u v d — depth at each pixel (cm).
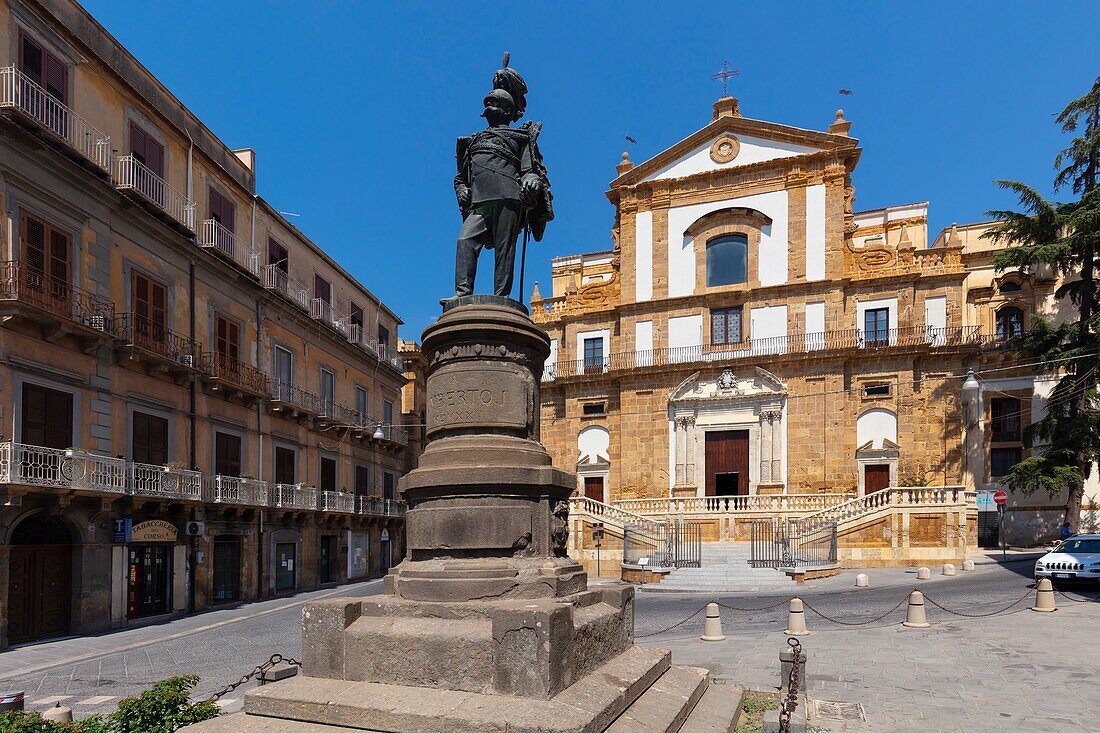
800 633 1494
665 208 4241
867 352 3703
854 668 1153
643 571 2777
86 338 1953
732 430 3903
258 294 2892
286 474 3036
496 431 696
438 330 714
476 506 659
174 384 2364
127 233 2194
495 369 704
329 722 536
